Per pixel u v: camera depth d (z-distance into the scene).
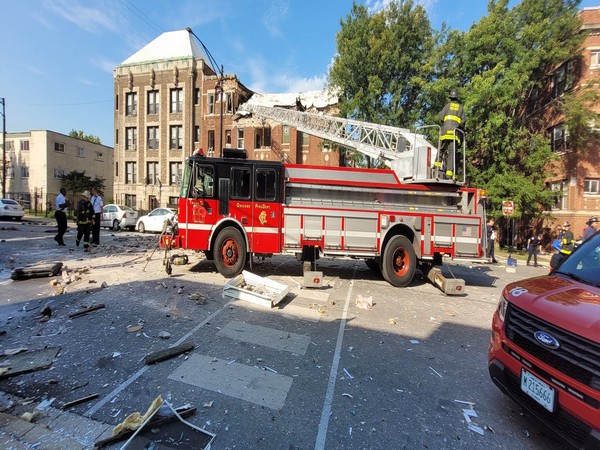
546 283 3.02
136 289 6.04
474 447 2.45
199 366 3.42
